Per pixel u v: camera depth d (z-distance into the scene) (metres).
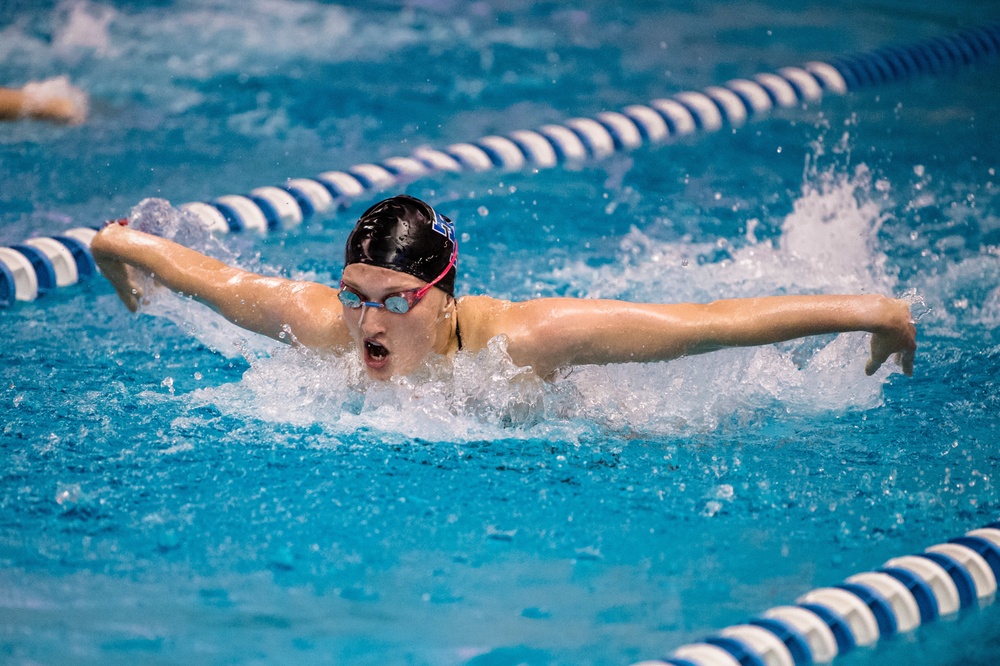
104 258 11.08
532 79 23.53
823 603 7.90
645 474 9.73
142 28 24.70
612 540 8.70
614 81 23.47
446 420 10.23
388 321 9.25
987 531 8.90
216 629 7.37
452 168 18.83
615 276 14.48
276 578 8.05
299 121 20.48
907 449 10.26
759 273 14.64
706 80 23.55
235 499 9.10
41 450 9.75
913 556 8.55
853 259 15.07
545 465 9.81
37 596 7.68
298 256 14.99
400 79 23.16
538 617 7.65
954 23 27.80
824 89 23.50
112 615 7.49
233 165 18.08
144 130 19.38
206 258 10.93
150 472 9.47
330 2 27.98
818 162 19.11
